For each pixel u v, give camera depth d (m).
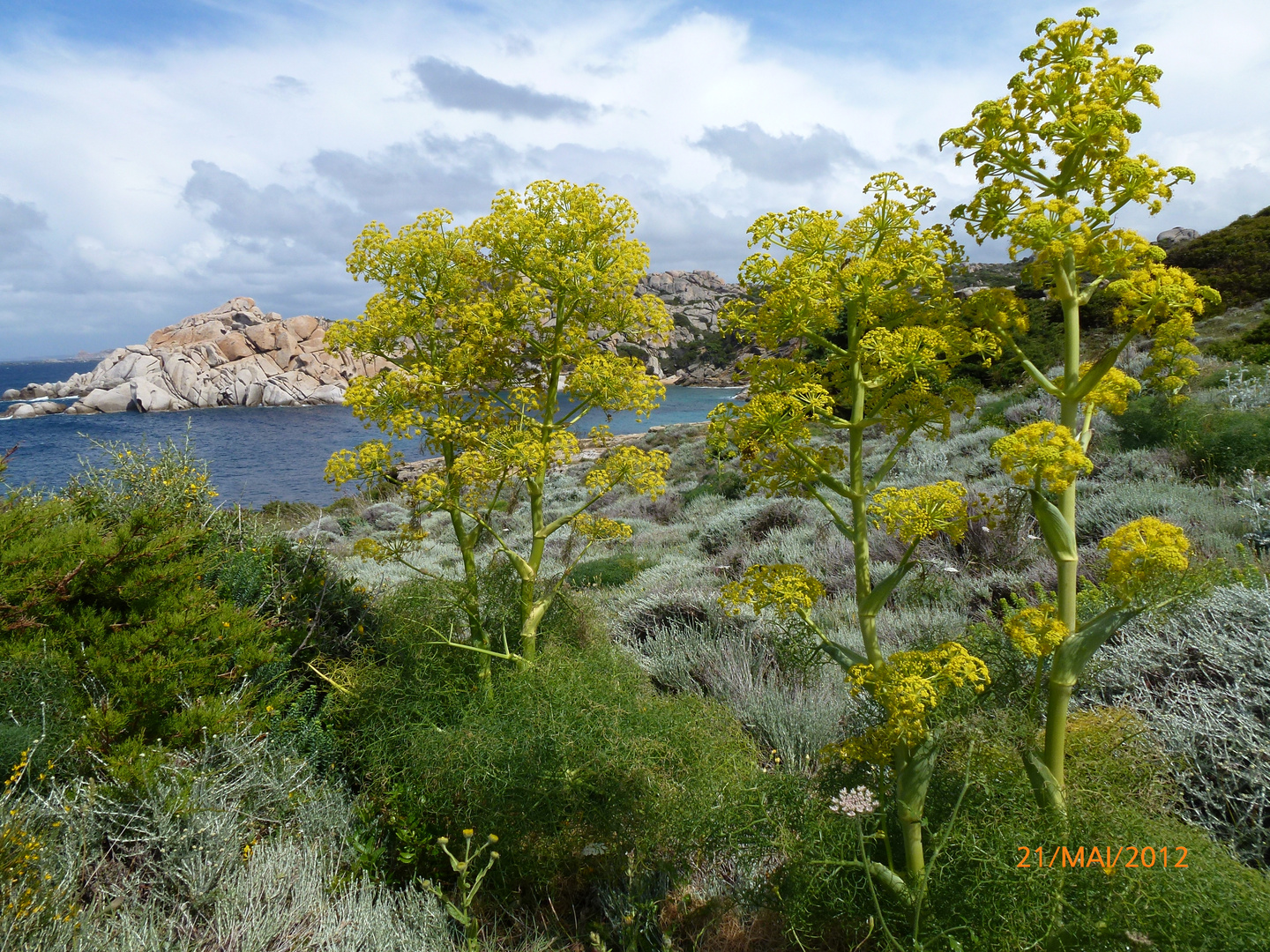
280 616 4.79
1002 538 6.33
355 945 2.61
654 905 2.79
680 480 18.23
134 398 83.19
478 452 3.70
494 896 3.11
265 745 3.54
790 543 8.76
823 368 2.51
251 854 3.07
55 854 2.76
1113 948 1.88
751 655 5.41
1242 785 2.92
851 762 2.52
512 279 3.99
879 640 5.38
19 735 2.96
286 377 92.19
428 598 4.13
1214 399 10.59
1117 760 2.42
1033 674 2.73
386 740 3.60
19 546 3.79
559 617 4.48
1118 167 1.99
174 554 4.27
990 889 2.01
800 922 2.37
